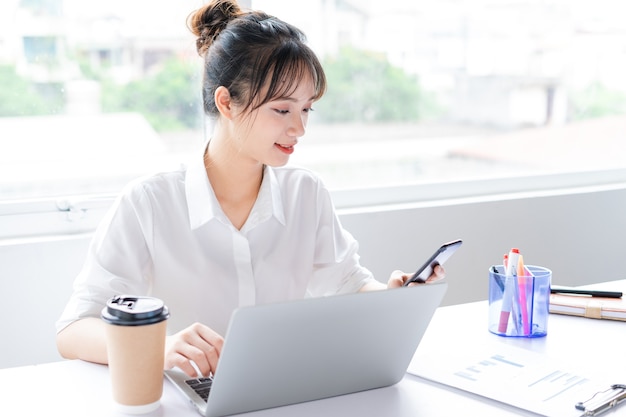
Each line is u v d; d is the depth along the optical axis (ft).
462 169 8.75
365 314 3.70
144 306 3.73
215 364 4.08
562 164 9.30
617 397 3.89
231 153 5.24
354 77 8.11
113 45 6.95
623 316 5.19
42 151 6.82
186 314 5.34
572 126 9.30
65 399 3.90
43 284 6.41
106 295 4.90
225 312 5.39
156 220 5.22
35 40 6.64
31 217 6.65
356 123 8.20
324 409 3.82
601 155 9.53
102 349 4.35
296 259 5.65
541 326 4.86
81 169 6.98
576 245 8.82
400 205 8.04
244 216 5.43
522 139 9.04
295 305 3.47
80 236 6.62
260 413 3.76
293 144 5.05
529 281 4.79
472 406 3.86
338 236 5.86
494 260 8.36
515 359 4.46
